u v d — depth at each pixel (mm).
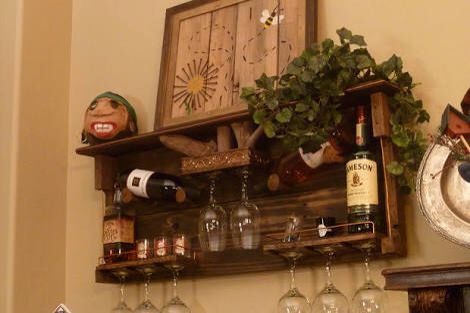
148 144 2197
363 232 1750
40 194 2377
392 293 1838
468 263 1494
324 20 2072
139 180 2146
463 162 1604
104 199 2371
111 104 2236
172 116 2195
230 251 2055
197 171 1995
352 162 1809
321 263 1915
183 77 2217
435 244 1796
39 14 2479
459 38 1864
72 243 2410
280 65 2043
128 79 2418
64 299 2381
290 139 1857
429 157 1653
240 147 1964
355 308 1756
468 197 1588
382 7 1989
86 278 2359
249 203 2000
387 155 1806
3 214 2311
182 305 2033
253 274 2055
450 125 1624
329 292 1799
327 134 1838
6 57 2416
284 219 1990
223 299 2094
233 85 2111
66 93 2520
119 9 2488
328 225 1831
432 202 1623
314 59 1800
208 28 2219
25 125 2375
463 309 1657
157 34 2391
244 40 2133
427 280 1533
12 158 2330
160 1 2410
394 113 1832
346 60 1800
